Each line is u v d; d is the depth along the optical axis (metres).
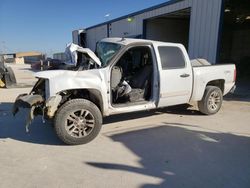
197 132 5.52
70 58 5.62
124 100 5.58
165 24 19.17
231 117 6.75
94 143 4.87
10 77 12.63
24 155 4.35
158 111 7.19
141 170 3.82
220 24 11.11
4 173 3.74
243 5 15.84
